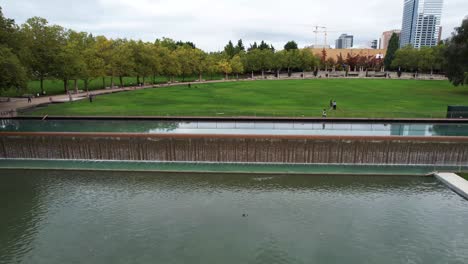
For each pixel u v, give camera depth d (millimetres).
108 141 37938
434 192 30688
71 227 25453
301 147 37000
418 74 145500
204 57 123000
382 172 34500
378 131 39812
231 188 31562
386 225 25703
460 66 74688
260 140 37094
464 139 35844
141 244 23500
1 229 25156
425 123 44375
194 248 23047
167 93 74500
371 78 123625
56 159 38781
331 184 32375
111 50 81000
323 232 24828
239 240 23844
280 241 23750
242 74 148125
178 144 37719
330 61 169750
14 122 44344
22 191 30984
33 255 22453
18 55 50688
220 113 49031
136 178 33625
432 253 22656
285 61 141500
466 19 74500
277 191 31000
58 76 66562
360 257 22219
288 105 57812
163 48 99750
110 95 69312
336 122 44875
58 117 46031
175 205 28562
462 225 25672
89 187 31797
